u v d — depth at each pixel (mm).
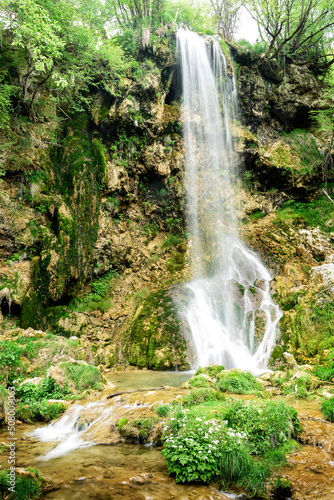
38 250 13391
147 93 16922
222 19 21594
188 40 18641
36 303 12742
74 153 15641
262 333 12312
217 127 18984
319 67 21672
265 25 20656
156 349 11906
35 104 15367
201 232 17750
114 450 5809
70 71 15469
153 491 4562
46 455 5699
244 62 19938
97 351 12148
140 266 16609
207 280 15781
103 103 16750
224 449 4945
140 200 17734
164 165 17500
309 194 19719
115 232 16312
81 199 14992
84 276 14688
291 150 20141
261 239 17594
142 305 13844
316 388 8055
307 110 20719
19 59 14562
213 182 18500
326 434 5590
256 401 6309
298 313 11891
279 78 20250
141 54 17609
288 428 5531
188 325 12641
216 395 7133
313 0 19781
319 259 16781
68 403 7750
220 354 11977
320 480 4578
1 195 13023
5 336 10477
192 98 18625
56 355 9453
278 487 4504
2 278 12258
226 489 4656
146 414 6484
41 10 12586
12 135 14102
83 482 4797
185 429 5461
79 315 13258
